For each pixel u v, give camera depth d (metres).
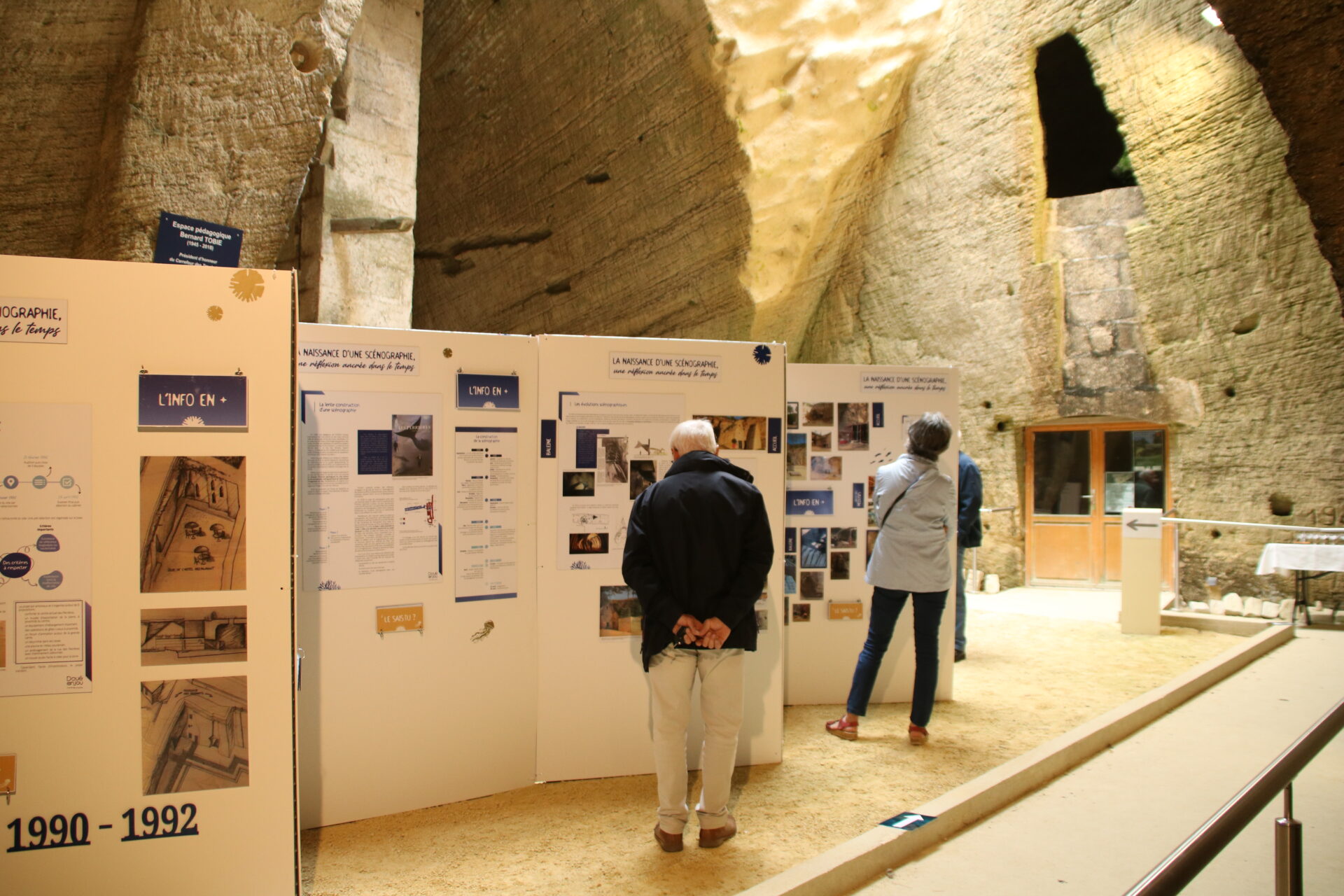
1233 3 4.34
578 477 3.71
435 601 3.45
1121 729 4.36
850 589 5.02
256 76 5.55
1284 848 1.90
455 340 3.48
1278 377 8.64
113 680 2.35
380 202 7.70
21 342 2.28
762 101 9.40
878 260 11.55
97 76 5.40
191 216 5.48
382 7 7.75
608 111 10.28
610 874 2.83
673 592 2.97
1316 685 5.45
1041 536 10.69
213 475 2.43
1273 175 8.54
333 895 2.69
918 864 2.90
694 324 10.28
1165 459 9.91
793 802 3.48
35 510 2.29
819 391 4.96
